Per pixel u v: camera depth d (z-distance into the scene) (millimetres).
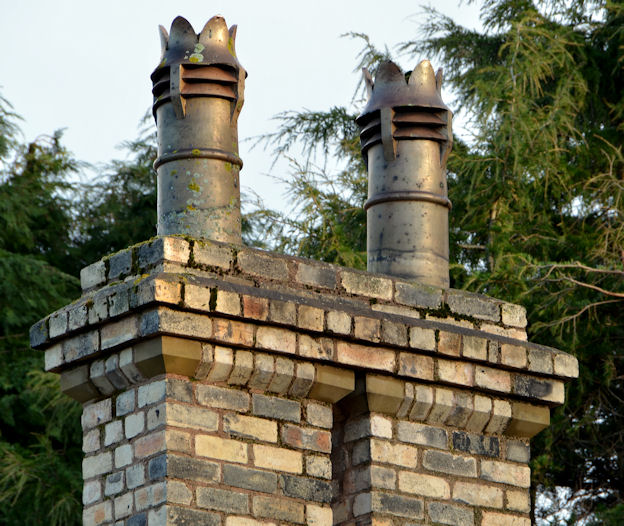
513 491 12875
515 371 12938
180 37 12672
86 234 38219
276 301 11539
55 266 37219
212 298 11195
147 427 11242
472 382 12641
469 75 29797
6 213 35000
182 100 12461
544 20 29281
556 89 27922
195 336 11133
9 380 32469
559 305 25094
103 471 11578
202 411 11242
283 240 26984
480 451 12797
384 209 13516
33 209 36031
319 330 11734
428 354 12406
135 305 11125
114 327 11453
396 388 12250
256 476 11359
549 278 25484
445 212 13648
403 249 13375
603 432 26766
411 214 13438
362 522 12047
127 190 38219
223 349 11320
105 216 37969
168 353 11070
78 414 31047
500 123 26750
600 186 27266
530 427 13039
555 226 27938
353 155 28828
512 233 26453
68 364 11922
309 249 27047
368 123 13781
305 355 11688
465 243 27656
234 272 11719
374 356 12102
